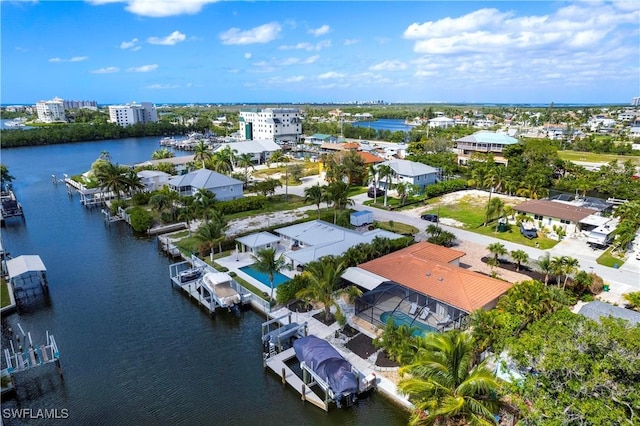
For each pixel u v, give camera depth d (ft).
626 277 143.74
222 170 312.50
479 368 69.26
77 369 104.58
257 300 132.46
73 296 145.07
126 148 599.57
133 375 102.17
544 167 298.35
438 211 234.38
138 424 86.58
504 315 93.45
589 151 454.40
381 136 626.64
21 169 418.72
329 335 113.29
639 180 270.67
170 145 602.44
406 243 163.12
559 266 126.41
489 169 280.10
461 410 66.54
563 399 61.52
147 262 177.17
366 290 131.44
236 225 211.61
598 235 173.17
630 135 600.39
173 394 95.20
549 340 67.92
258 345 115.03
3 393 94.58
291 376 99.14
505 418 77.20
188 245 184.44
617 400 59.93
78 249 193.77
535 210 204.13
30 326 125.29
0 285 151.64
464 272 121.29
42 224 234.99
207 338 118.42
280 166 395.34
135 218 212.84
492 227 203.92
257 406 91.30
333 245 157.89
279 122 577.84
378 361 101.35
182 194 266.57
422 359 71.10
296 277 132.98
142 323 126.72
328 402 89.15
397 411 88.43
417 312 114.73
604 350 64.34
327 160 336.70
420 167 290.56
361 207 246.88
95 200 283.38
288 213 236.22
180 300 141.90
